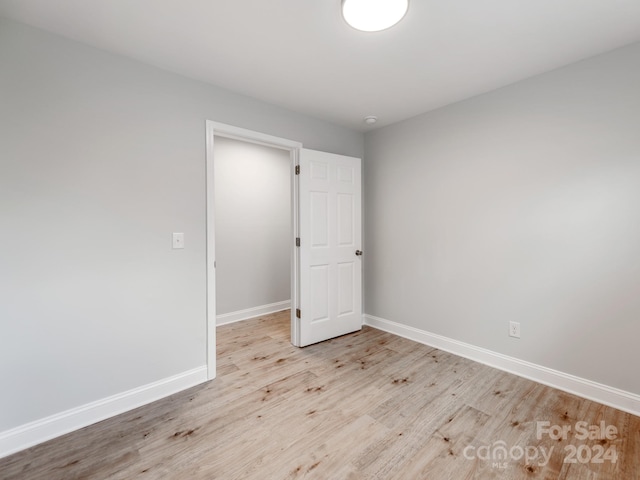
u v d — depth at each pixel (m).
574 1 1.44
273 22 1.60
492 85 2.32
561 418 1.79
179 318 2.13
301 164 2.83
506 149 2.33
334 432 1.68
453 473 1.40
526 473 1.40
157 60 1.96
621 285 1.86
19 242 1.58
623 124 1.83
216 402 1.98
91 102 1.78
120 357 1.90
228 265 3.66
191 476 1.39
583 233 1.99
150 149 2.00
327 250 3.02
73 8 1.48
